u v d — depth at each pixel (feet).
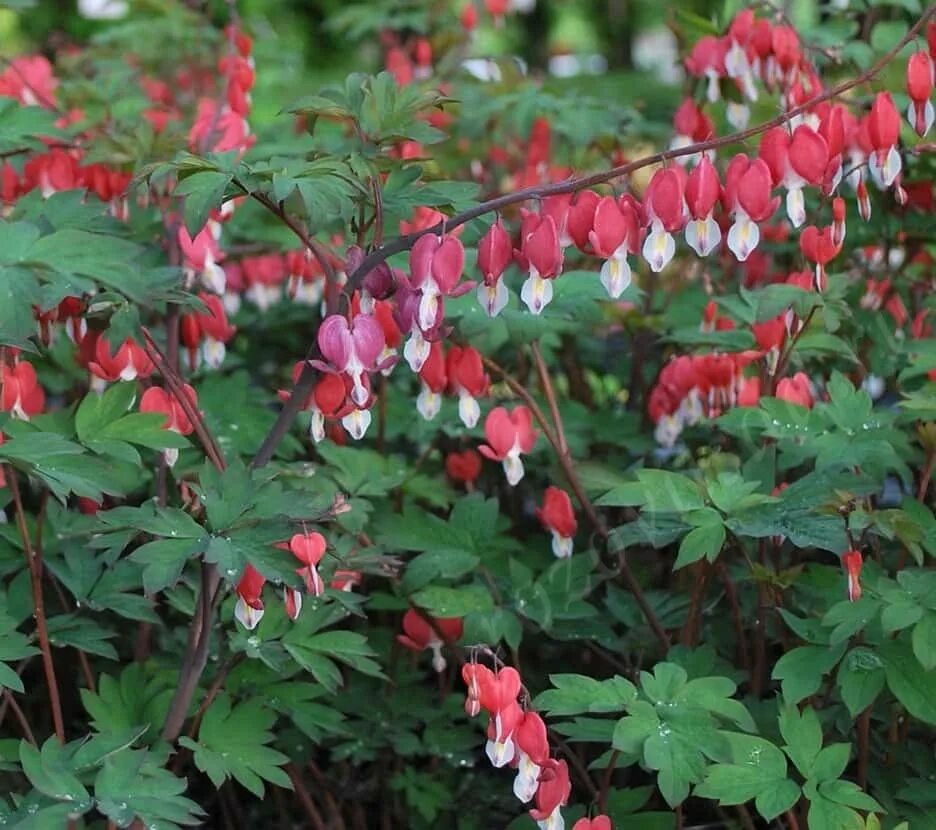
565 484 3.83
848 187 3.93
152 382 3.66
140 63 5.14
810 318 3.54
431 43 5.28
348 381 3.26
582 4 9.48
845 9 4.16
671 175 3.21
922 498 3.52
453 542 3.63
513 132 4.60
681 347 4.05
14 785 3.47
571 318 3.61
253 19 5.19
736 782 3.24
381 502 3.79
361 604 3.76
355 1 8.02
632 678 3.57
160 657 3.59
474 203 3.43
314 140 3.60
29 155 3.91
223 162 3.31
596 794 3.38
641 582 3.84
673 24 4.05
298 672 3.63
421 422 3.94
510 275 3.96
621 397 4.43
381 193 3.39
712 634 3.64
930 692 3.29
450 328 3.25
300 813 3.75
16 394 3.44
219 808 3.77
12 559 3.50
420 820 3.67
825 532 3.34
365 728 3.65
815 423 3.55
